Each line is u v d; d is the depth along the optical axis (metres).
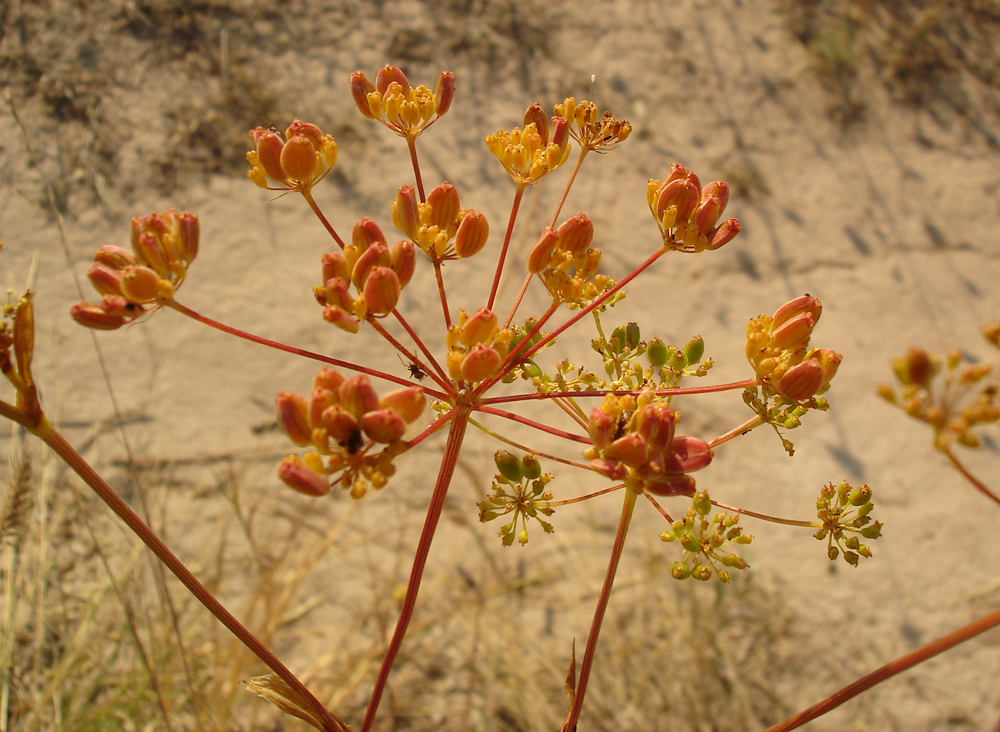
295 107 5.59
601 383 1.73
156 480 4.29
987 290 5.68
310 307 5.01
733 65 6.39
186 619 3.72
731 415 5.02
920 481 4.90
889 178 6.07
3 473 3.98
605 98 6.04
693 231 1.59
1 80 5.29
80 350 4.65
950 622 4.43
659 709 3.91
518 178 1.71
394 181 5.48
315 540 4.22
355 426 1.30
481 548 4.33
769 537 4.64
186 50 5.61
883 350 5.36
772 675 4.16
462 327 1.44
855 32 6.68
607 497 4.62
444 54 6.00
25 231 4.91
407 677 3.90
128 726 3.30
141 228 1.43
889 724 4.13
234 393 4.69
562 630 4.14
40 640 3.30
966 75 6.67
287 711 1.56
